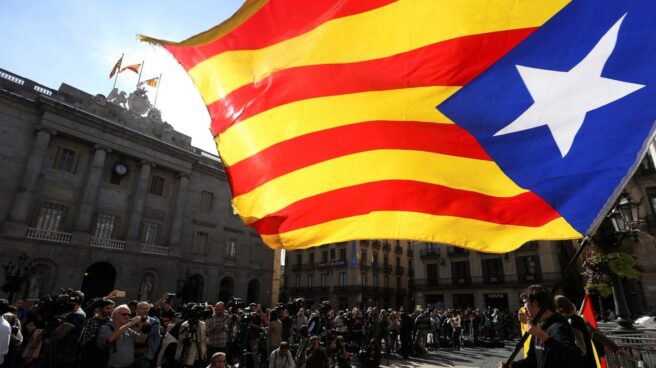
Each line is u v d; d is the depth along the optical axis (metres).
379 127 3.40
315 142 3.53
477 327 19.19
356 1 3.55
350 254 46.44
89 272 28.81
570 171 2.81
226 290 37.66
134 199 31.12
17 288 19.61
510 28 3.19
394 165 3.37
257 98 3.66
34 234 25.08
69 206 27.47
